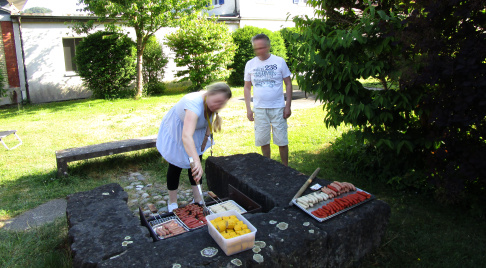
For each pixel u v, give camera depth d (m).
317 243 2.34
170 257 2.11
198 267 2.01
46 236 3.27
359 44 3.56
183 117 3.02
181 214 3.01
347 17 4.16
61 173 4.71
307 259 2.32
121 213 2.76
